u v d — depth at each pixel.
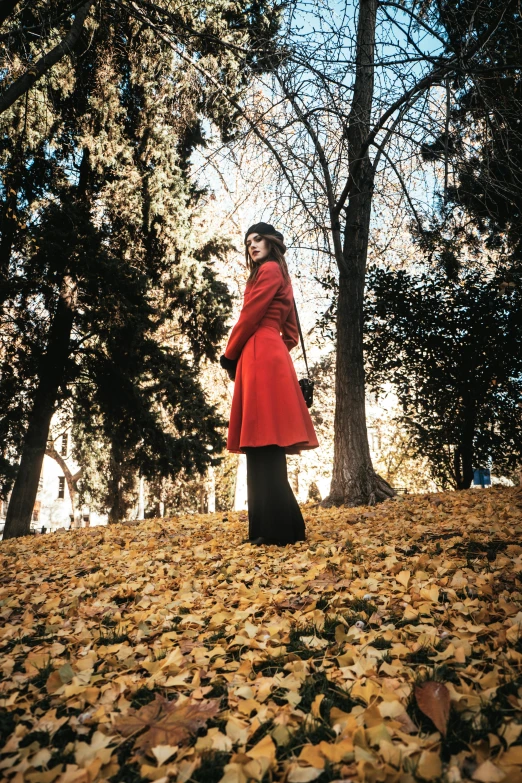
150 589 3.13
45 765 1.34
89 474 20.14
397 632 2.09
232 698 1.67
